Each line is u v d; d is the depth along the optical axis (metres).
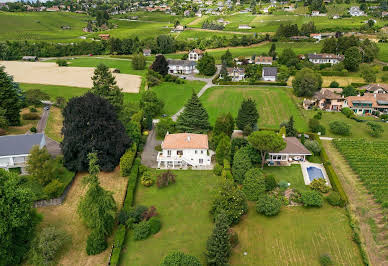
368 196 63.97
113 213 49.66
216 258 44.12
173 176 66.56
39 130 86.06
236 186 63.66
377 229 54.44
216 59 194.38
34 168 58.69
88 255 47.38
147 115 94.94
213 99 124.25
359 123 103.44
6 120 80.75
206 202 60.75
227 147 72.69
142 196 62.44
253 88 140.50
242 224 55.69
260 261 47.47
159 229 53.38
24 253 45.97
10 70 157.88
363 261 47.53
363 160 76.06
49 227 48.72
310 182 68.06
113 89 96.00
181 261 41.75
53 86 132.12
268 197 58.47
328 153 81.88
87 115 65.88
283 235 52.97
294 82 128.50
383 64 162.62
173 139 76.62
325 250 49.78
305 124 100.25
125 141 71.94
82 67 169.00
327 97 116.06
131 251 48.59
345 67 155.88
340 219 57.12
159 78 147.75
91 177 49.81
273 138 66.94
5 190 44.28
